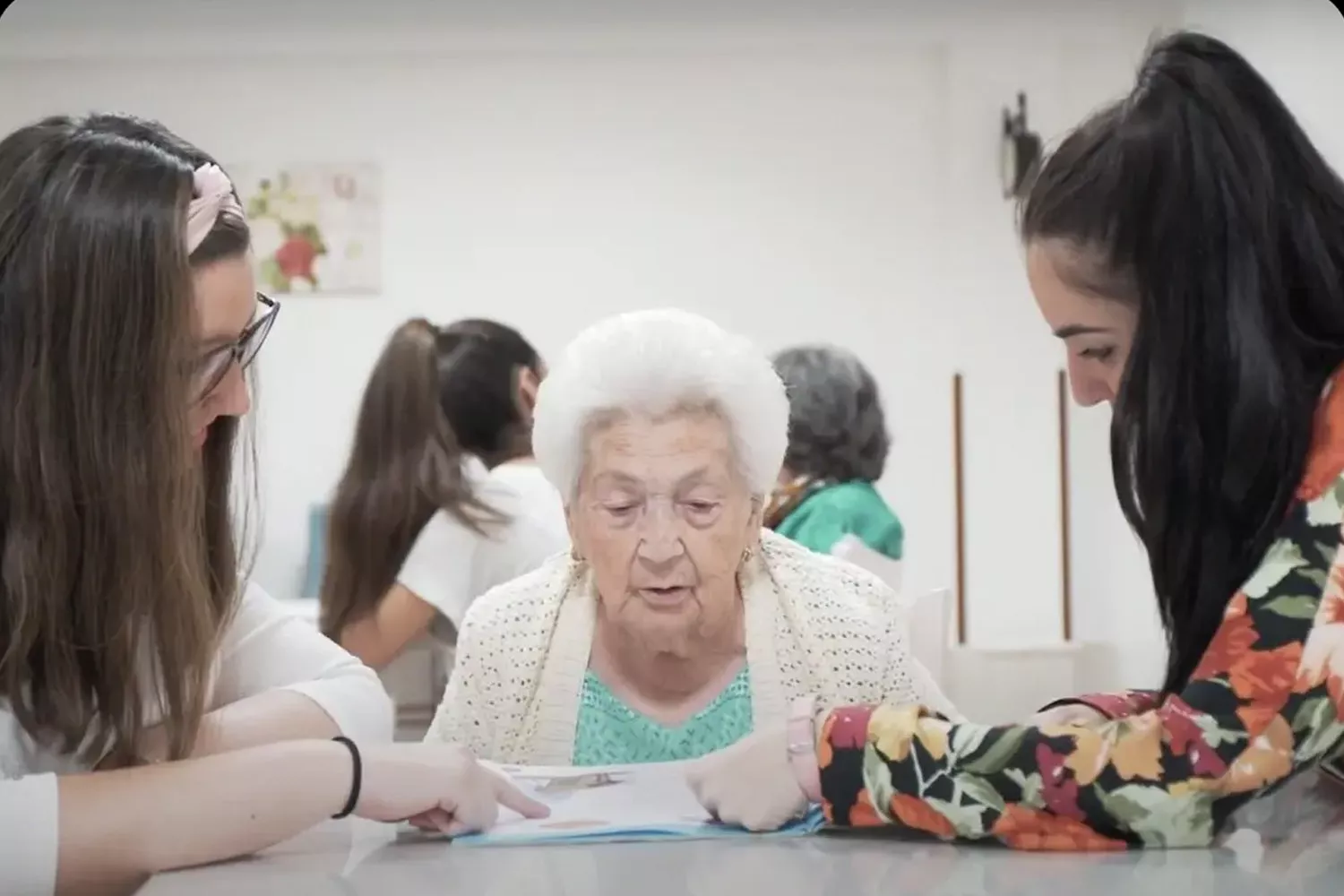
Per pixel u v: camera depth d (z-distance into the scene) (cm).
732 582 121
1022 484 427
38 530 93
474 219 436
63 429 92
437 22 418
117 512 93
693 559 116
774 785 97
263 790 94
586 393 116
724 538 118
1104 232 91
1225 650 87
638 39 420
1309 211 89
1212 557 90
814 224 436
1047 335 424
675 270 438
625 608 118
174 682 98
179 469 95
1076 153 94
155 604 96
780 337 438
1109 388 99
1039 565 426
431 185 435
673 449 115
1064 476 405
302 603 292
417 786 98
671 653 123
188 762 96
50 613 94
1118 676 418
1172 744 87
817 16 416
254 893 85
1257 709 86
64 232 91
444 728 131
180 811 92
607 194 436
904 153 433
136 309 92
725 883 85
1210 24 377
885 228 435
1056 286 95
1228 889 81
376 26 417
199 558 101
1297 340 89
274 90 432
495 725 129
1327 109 295
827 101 433
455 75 433
